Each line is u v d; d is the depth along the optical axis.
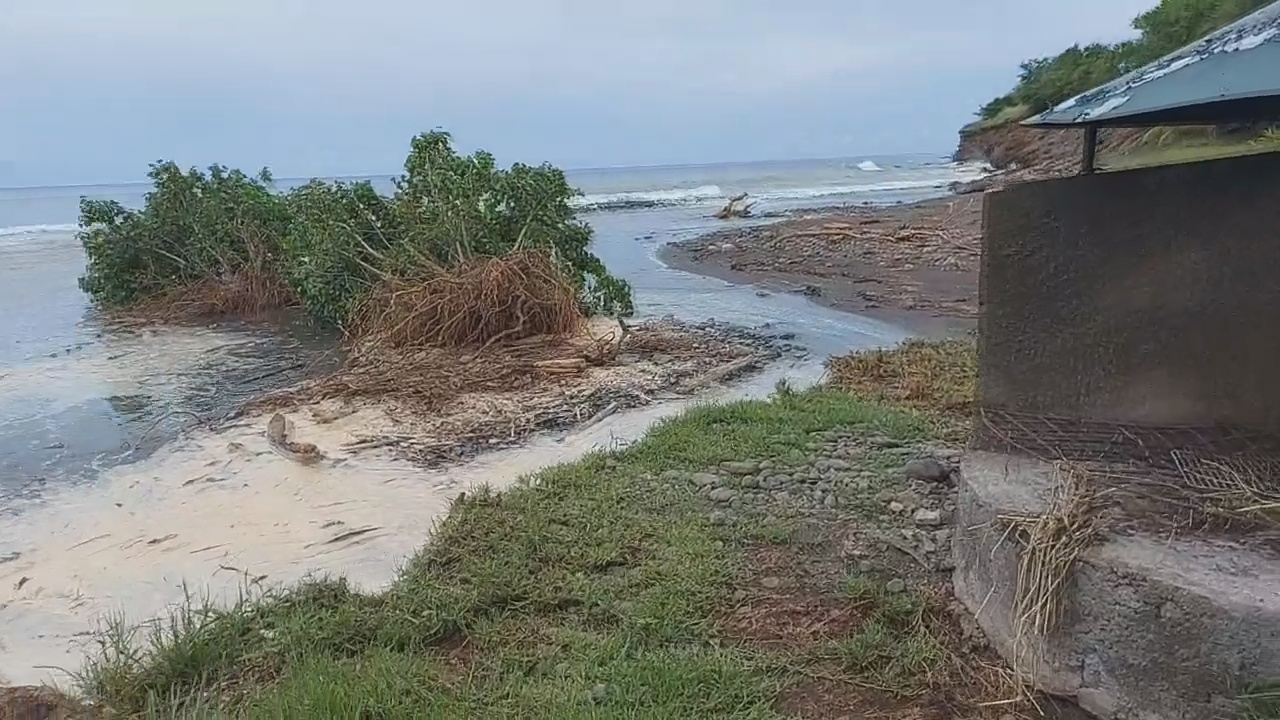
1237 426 3.02
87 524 4.90
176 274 12.95
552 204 10.19
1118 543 2.73
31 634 3.72
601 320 10.41
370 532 4.64
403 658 3.20
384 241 9.94
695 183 52.81
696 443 5.56
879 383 7.18
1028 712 2.84
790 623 3.42
